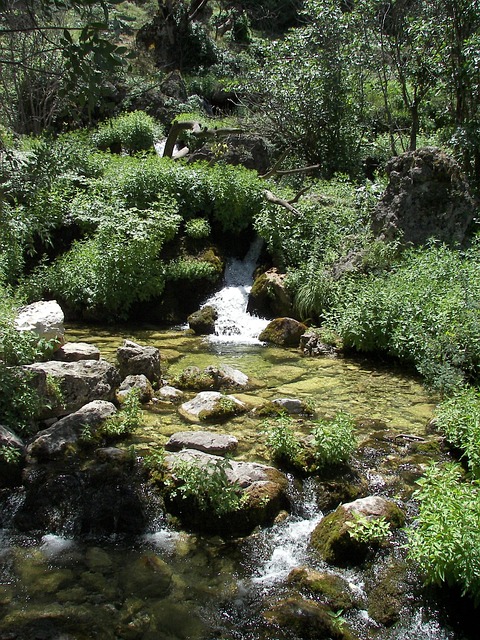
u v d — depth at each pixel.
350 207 13.47
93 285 11.70
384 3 16.33
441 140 16.16
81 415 6.77
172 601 4.65
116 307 11.72
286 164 17.91
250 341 11.08
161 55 26.84
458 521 4.45
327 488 5.91
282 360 9.91
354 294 10.67
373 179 17.88
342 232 12.63
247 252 13.74
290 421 6.54
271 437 6.43
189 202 13.59
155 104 22.08
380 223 12.02
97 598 4.66
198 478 5.56
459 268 10.18
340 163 17.45
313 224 12.84
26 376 6.75
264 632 4.36
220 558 5.16
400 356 9.36
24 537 5.43
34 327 7.91
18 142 13.30
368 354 10.10
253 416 7.48
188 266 12.38
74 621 4.41
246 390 8.45
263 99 18.28
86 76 3.54
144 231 11.77
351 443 6.30
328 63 17.20
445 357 8.41
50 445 6.32
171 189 13.48
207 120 20.08
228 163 17.06
